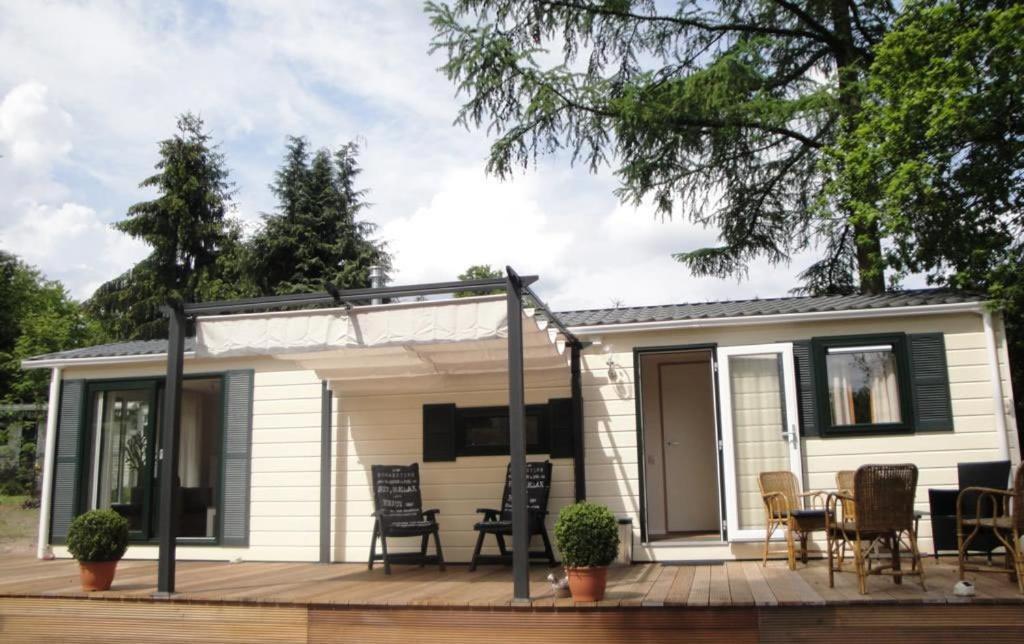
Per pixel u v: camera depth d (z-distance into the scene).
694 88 12.13
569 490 8.33
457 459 8.73
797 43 14.19
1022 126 9.64
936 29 9.83
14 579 7.59
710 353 8.30
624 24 13.66
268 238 27.05
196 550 9.34
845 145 11.26
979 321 7.73
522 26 13.39
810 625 5.12
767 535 7.20
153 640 6.17
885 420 7.79
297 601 5.88
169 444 6.53
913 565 5.71
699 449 9.77
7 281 26.88
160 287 27.69
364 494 8.95
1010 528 5.56
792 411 7.78
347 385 9.10
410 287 6.04
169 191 28.42
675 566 7.60
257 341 6.46
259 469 9.30
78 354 10.12
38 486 15.88
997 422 7.51
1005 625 4.93
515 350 5.77
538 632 5.40
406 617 5.64
